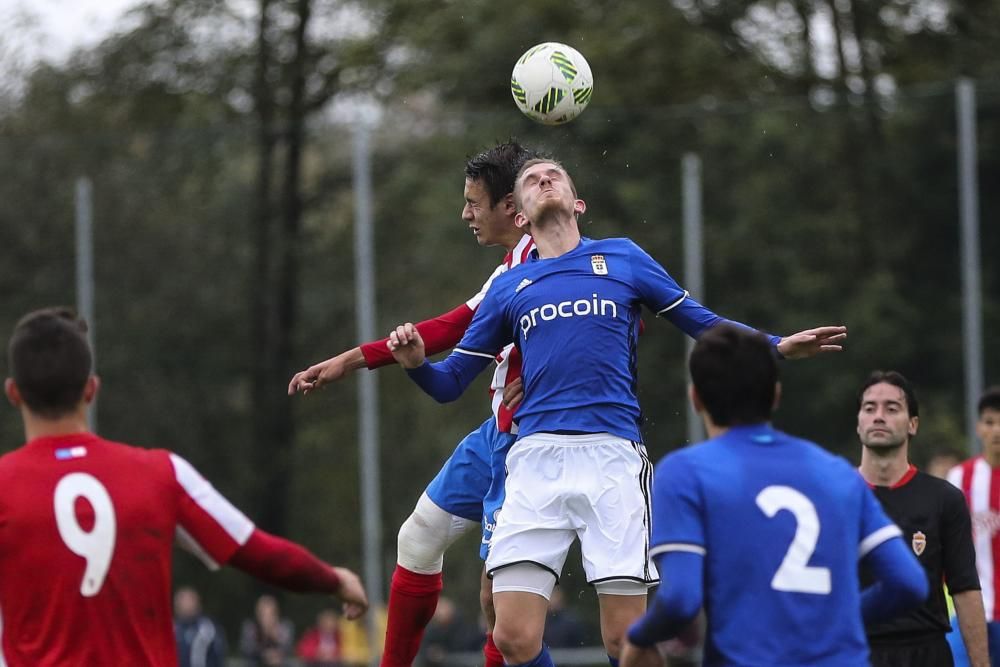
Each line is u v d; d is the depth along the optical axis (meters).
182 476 15.30
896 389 22.59
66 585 14.59
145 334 71.19
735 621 14.34
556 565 19.44
